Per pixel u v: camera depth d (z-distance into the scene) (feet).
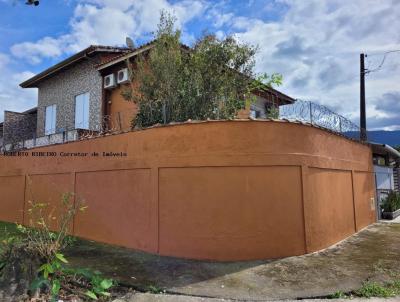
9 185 47.91
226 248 25.41
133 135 30.58
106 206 32.83
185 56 36.29
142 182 29.53
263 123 26.50
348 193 36.78
